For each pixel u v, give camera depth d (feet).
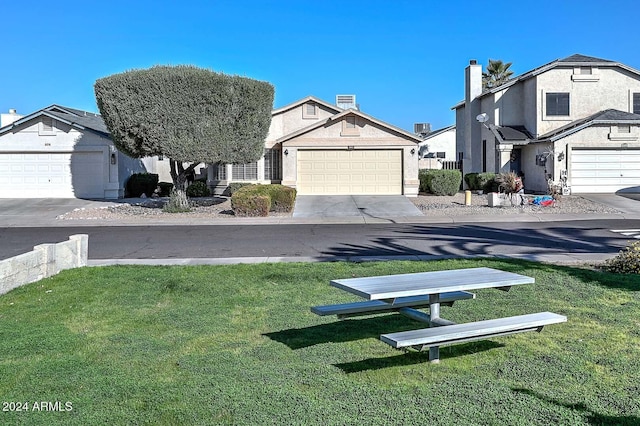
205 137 66.28
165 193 99.19
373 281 16.84
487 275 17.94
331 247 41.24
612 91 91.86
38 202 82.69
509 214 65.31
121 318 20.67
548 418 12.12
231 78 66.54
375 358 16.19
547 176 85.66
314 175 90.68
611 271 28.22
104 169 88.28
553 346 16.94
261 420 12.13
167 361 15.99
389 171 89.97
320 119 97.40
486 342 17.42
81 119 95.40
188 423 12.04
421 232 50.44
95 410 12.69
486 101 102.68
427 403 12.96
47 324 19.94
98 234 51.16
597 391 13.61
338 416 12.30
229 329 19.21
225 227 56.85
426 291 15.38
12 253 40.34
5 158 88.84
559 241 42.93
